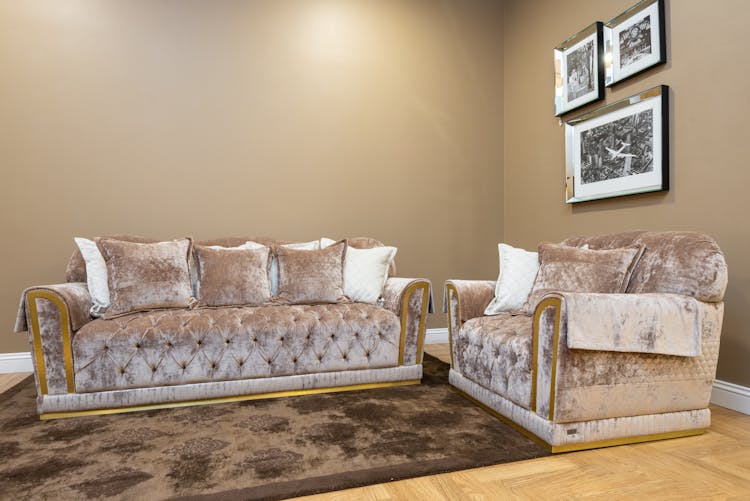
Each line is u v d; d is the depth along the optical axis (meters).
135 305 2.55
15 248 3.25
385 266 3.13
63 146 3.35
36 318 2.22
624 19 3.05
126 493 1.50
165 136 3.56
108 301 2.59
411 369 2.83
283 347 2.55
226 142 3.69
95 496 1.49
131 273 2.58
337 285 3.00
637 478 1.62
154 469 1.67
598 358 1.85
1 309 3.22
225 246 3.21
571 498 1.49
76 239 2.71
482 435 2.00
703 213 2.54
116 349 2.29
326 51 3.95
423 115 4.22
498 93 4.40
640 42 2.92
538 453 1.81
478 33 4.41
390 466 1.69
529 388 1.98
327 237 3.93
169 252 2.77
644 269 2.20
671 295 1.96
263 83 3.78
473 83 4.38
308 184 3.88
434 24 4.27
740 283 2.35
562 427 1.82
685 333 1.91
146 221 3.51
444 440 1.94
